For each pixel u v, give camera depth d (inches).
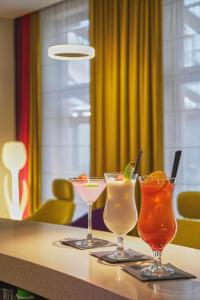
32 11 245.0
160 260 59.1
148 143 188.2
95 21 210.4
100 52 207.2
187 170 181.6
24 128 254.1
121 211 65.3
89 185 76.4
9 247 73.7
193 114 179.9
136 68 192.1
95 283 53.7
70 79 231.6
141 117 190.7
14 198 244.5
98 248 72.9
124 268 59.5
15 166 245.4
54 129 240.7
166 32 188.4
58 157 238.2
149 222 57.1
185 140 182.4
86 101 223.8
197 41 178.4
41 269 61.9
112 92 202.1
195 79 179.2
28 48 250.8
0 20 257.0
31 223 99.8
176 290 51.3
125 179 65.8
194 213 111.5
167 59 188.1
